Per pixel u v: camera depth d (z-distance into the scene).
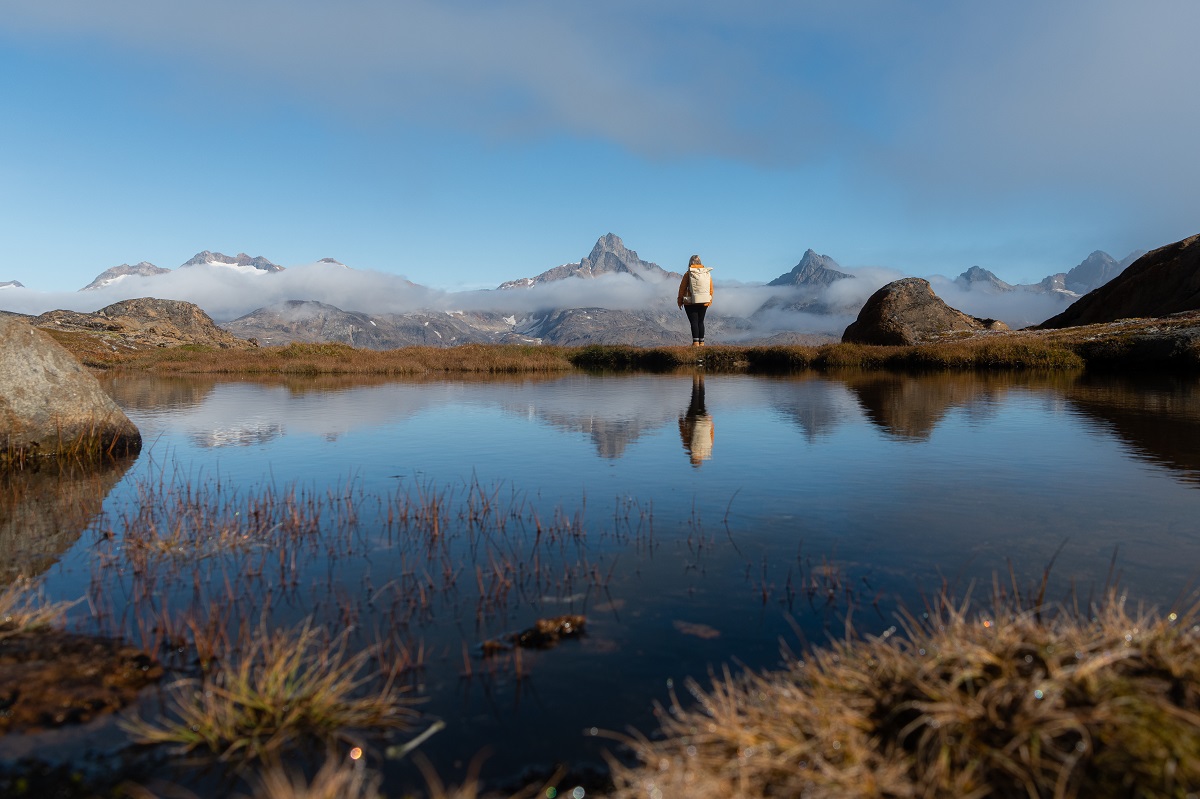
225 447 10.68
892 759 2.51
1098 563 5.04
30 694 3.28
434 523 6.09
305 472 8.76
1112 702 2.47
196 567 5.20
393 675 3.54
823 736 2.58
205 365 33.19
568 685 3.46
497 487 7.77
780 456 9.32
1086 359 24.06
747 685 3.38
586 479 8.12
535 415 14.20
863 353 28.20
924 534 5.82
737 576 4.93
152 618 4.25
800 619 4.19
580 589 4.72
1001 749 2.43
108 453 9.94
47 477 8.52
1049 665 2.70
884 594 4.55
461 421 13.46
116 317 53.28
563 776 2.76
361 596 4.62
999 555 5.27
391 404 16.75
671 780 2.43
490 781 2.74
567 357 34.16
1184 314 29.47
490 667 3.64
